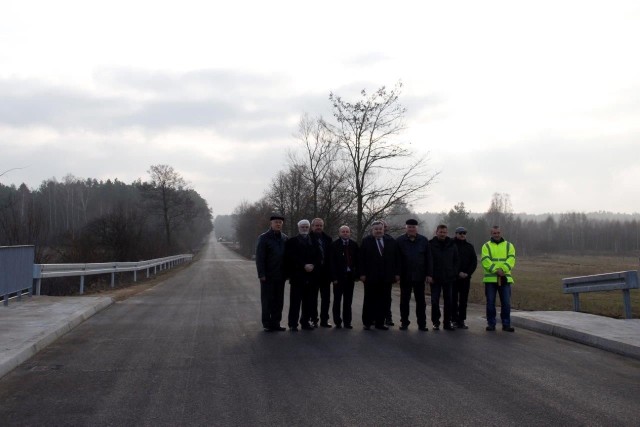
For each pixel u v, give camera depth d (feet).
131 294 63.41
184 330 35.91
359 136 99.55
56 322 35.60
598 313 44.42
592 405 19.66
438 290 37.22
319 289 38.19
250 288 73.20
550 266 170.91
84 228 110.32
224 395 21.07
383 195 99.71
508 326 36.45
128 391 21.70
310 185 134.82
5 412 19.25
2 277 42.96
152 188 230.89
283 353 28.55
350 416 18.57
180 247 253.85
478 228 243.19
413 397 20.65
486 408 19.31
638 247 360.89
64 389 22.02
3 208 78.74
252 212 299.38
